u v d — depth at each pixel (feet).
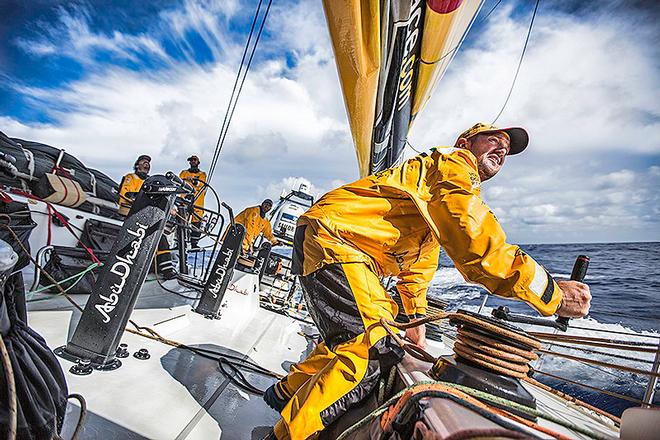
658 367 4.47
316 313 5.16
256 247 26.17
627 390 15.29
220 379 7.83
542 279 3.87
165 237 16.51
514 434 1.96
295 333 14.33
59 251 11.76
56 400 3.61
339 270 4.91
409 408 2.80
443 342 10.57
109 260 6.79
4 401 2.92
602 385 15.74
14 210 8.46
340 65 6.57
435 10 6.46
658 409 2.03
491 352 3.24
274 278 26.21
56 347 7.02
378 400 4.38
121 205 17.43
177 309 12.34
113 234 15.90
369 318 4.66
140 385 6.55
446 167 4.77
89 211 16.08
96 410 5.44
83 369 6.40
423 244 5.60
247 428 6.24
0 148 12.68
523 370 3.27
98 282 6.79
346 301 4.80
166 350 8.62
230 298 14.15
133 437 5.13
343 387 4.36
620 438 2.20
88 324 6.75
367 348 4.47
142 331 9.40
